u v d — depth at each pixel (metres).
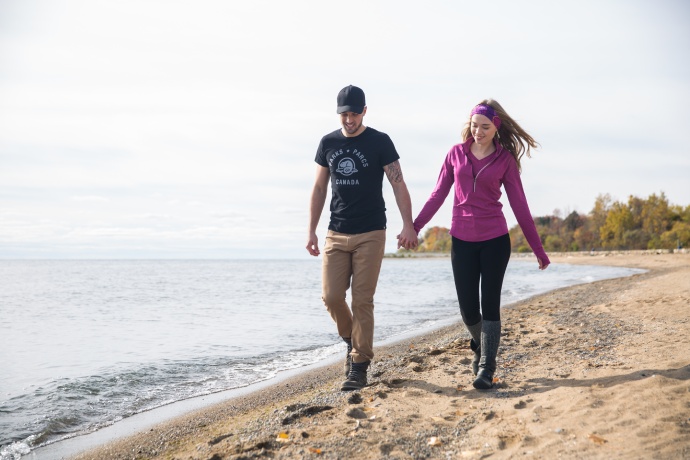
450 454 2.71
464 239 3.89
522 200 3.88
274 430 3.25
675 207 73.75
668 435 2.57
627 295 10.58
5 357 6.72
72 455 3.46
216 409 4.43
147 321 10.22
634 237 73.12
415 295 15.91
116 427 4.04
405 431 3.05
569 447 2.57
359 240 4.16
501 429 2.93
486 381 3.77
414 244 4.14
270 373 5.82
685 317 6.42
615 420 2.83
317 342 7.79
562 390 3.52
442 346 5.97
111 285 22.88
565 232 91.56
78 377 5.61
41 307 12.97
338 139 4.23
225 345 7.56
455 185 3.95
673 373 3.54
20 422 4.14
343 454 2.76
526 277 25.52
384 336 8.12
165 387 5.25
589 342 5.28
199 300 14.85
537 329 6.59
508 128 3.81
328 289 4.25
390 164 4.15
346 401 3.76
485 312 3.86
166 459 3.20
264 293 17.58
